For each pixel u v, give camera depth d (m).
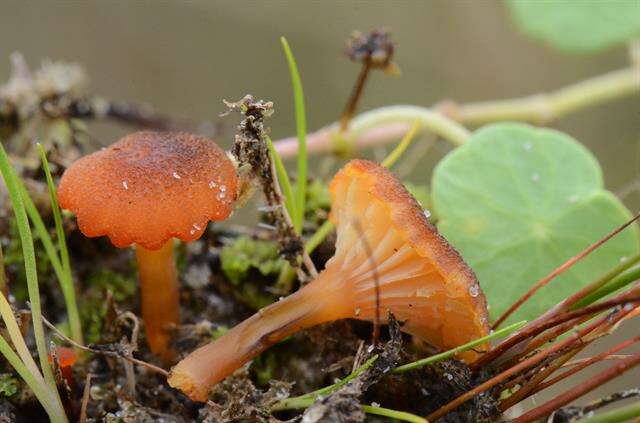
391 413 0.13
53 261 0.14
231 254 0.15
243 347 0.14
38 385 0.14
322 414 0.13
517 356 0.14
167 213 0.14
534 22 0.20
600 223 0.15
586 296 0.14
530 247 0.15
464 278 0.13
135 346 0.14
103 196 0.14
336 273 0.14
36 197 0.16
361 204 0.14
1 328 0.14
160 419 0.14
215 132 0.19
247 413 0.14
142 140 0.14
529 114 0.19
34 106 0.17
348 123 0.17
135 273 0.16
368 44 0.16
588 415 0.14
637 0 0.19
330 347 0.15
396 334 0.14
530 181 0.16
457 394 0.14
